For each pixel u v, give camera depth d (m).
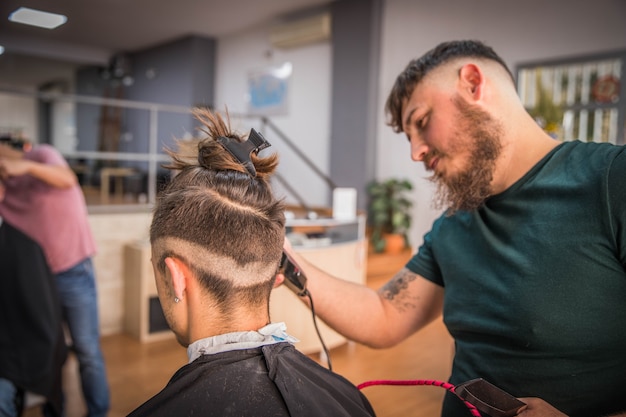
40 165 1.87
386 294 1.10
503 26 5.42
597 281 0.77
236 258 0.67
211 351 0.67
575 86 5.26
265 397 0.64
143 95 8.91
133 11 6.71
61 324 1.88
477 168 0.87
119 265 3.75
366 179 5.83
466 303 0.92
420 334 3.89
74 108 10.27
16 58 8.90
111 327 3.73
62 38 8.41
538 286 0.80
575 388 0.80
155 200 0.76
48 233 1.97
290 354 0.72
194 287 0.68
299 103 6.68
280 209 0.72
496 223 0.88
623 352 0.77
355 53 5.87
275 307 3.15
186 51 7.91
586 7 4.86
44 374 1.76
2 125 10.73
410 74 0.92
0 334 1.72
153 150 5.05
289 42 6.56
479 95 0.84
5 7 6.67
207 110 0.75
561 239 0.79
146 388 2.80
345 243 3.51
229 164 0.70
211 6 6.42
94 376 2.14
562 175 0.83
